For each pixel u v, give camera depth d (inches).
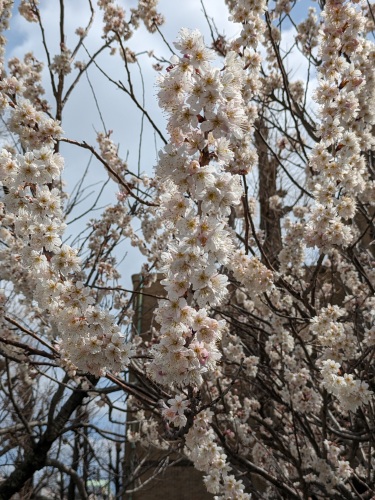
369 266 278.7
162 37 254.8
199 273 93.1
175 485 490.0
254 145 384.8
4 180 112.3
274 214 377.7
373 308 214.2
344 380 151.6
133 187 263.9
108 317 114.3
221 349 249.4
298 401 218.1
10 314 231.6
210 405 114.9
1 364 337.7
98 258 284.8
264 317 260.5
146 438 340.8
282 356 226.2
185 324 96.9
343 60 168.1
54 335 237.1
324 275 334.0
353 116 165.5
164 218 101.5
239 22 170.6
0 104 149.1
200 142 96.8
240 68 99.0
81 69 254.7
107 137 269.0
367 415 211.9
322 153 166.7
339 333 174.6
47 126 144.5
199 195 94.2
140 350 276.8
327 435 230.7
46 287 116.4
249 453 267.3
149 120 204.7
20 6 243.6
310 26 284.7
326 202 168.2
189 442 133.0
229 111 95.7
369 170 245.1
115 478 479.8
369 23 257.1
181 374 98.4
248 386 286.2
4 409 354.6
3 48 241.3
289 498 248.5
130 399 291.4
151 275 296.0
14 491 307.7
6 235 206.5
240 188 95.8
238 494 159.2
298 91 302.0
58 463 323.9
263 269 184.2
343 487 213.0
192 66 95.7
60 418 303.1
